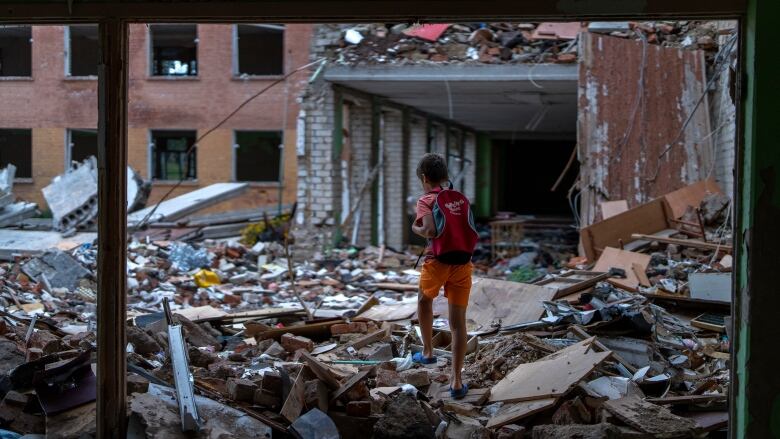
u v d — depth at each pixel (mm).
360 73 12984
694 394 5133
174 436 4094
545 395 4613
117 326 4141
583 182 11562
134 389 4641
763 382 3605
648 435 4102
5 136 25328
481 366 5641
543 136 26078
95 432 4250
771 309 3588
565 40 13008
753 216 3594
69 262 10875
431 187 5211
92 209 16188
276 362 6184
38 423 4590
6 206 16156
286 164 24797
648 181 11367
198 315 7844
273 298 10359
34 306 9094
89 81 24625
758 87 3572
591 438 4012
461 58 12977
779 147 3561
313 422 4348
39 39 24594
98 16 4039
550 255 14633
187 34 25891
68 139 24828
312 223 13469
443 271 5051
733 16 3758
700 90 11555
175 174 25562
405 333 7133
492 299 7520
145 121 24812
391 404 4488
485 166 26438
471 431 4438
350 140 15008
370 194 15438
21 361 5531
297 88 23938
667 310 7473
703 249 9195
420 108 17641
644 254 9188
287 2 3996
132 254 12430
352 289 10914
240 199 24891
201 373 5516
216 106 24719
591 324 6383
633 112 11562
